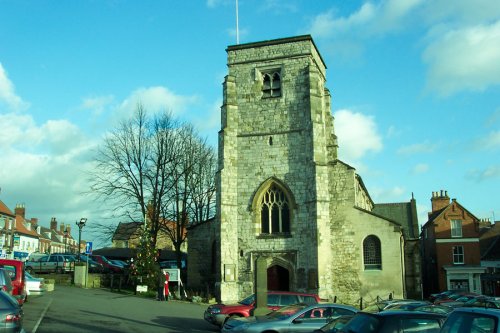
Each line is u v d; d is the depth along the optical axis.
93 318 25.08
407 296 42.97
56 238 118.94
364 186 51.56
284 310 20.11
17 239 72.62
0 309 13.69
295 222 39.28
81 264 44.97
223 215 39.81
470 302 31.06
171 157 51.19
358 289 39.78
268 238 39.59
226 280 38.69
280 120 41.09
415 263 43.50
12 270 24.89
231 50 43.00
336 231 41.03
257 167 40.94
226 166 40.72
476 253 57.09
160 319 26.56
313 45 42.50
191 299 37.50
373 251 40.28
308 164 39.66
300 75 41.28
